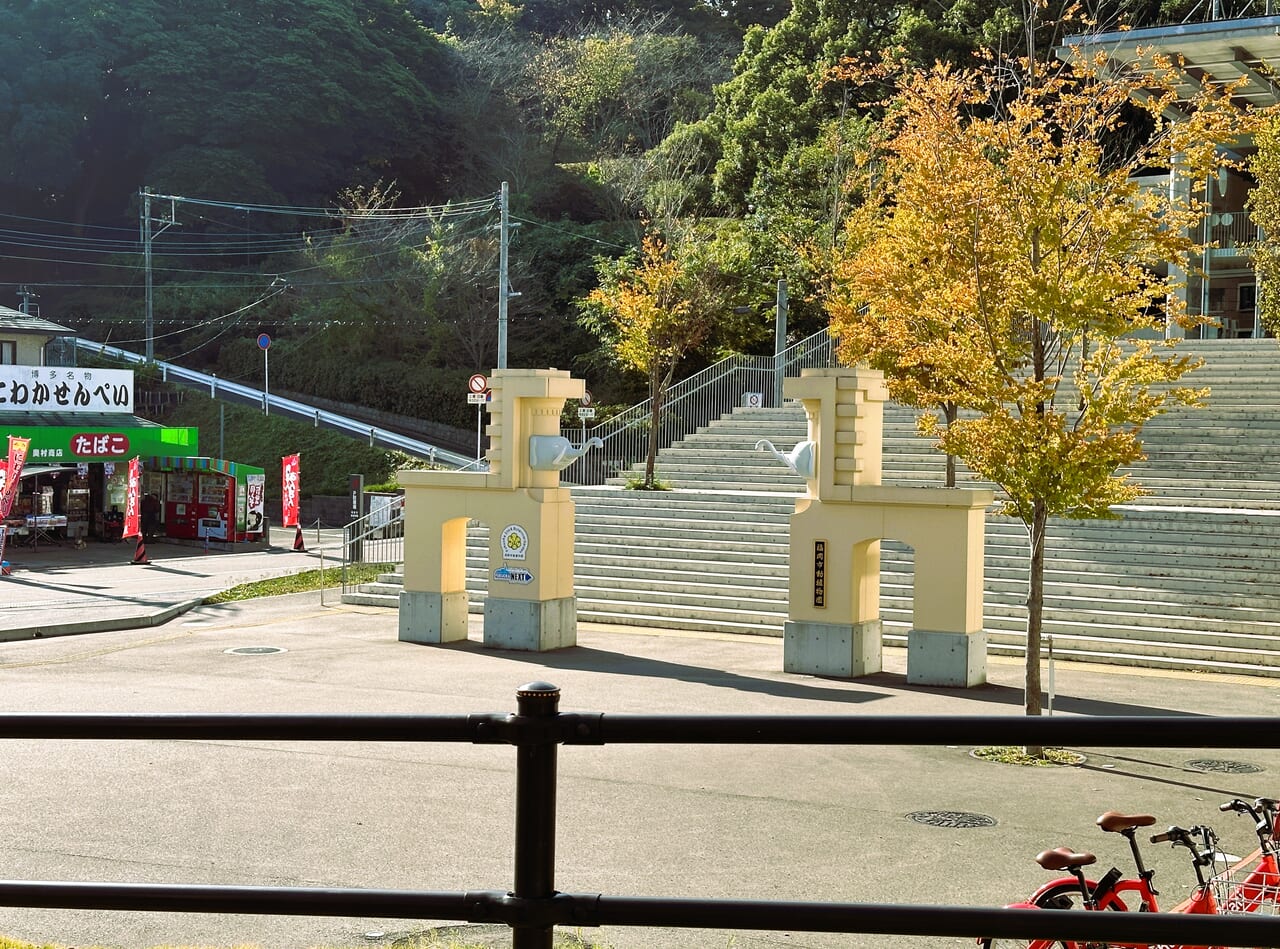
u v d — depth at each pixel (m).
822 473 20.91
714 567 27.80
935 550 20.00
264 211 80.44
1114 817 6.68
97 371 47.50
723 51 83.75
